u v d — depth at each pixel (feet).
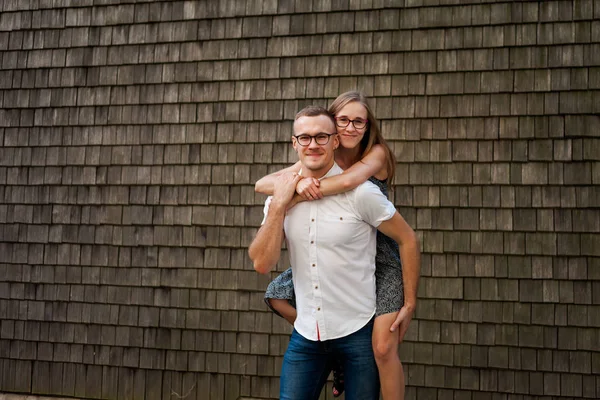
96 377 13.43
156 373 13.12
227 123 12.92
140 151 13.41
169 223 13.16
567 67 11.23
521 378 11.24
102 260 13.51
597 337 10.93
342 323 6.43
